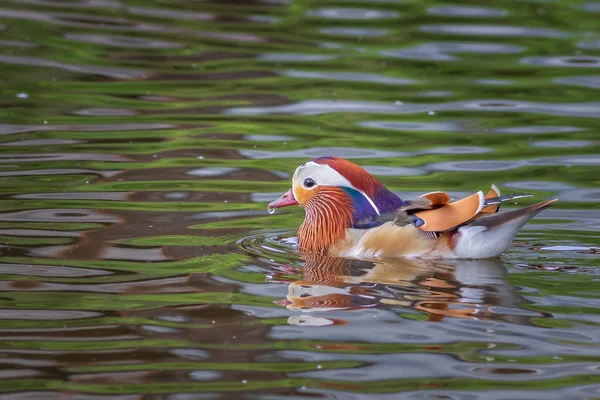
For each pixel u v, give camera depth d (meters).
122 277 11.16
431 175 16.08
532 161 16.92
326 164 12.96
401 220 12.27
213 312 10.09
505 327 9.71
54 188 14.80
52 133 18.00
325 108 20.45
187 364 8.84
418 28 28.12
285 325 9.73
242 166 16.47
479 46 26.25
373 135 18.58
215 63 23.86
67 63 23.19
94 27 26.52
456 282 11.12
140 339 9.36
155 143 17.66
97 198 14.39
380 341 9.36
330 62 24.34
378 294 10.69
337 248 12.51
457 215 11.91
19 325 9.66
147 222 13.38
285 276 11.34
